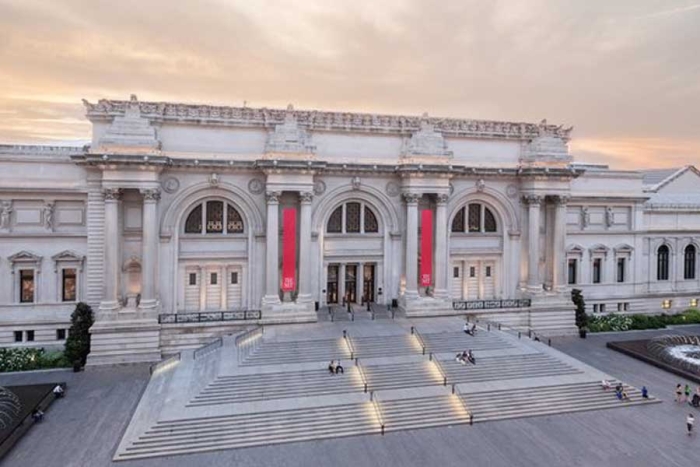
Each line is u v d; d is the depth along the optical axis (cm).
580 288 5834
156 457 2803
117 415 3297
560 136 5428
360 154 5044
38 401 3378
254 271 4838
